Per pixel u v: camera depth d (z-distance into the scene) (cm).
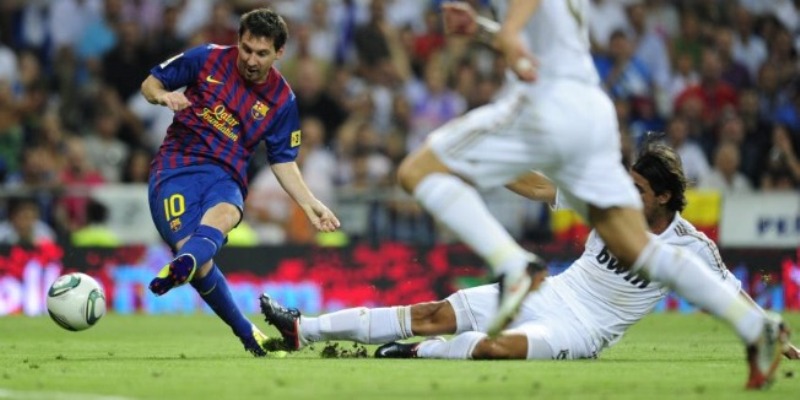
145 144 5678
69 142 5412
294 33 6000
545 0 1761
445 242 4953
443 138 1772
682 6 6469
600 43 6134
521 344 2309
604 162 1773
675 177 2303
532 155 1756
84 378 1962
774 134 5688
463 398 1675
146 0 6028
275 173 2633
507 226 4944
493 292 2412
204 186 2522
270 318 2462
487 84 5922
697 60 6384
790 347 2389
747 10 6388
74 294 2505
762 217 4984
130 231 4934
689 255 1812
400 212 4981
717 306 1798
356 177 5478
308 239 4997
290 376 1980
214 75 2575
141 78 5781
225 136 2561
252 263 4800
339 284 4850
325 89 5738
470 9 1747
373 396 1695
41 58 5934
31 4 5994
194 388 1802
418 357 2391
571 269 2416
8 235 4844
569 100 1742
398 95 5809
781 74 6159
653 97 6028
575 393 1741
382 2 6022
